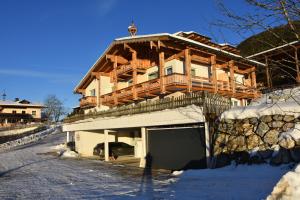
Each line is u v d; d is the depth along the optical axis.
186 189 8.73
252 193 7.41
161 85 18.59
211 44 22.55
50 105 78.12
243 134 10.95
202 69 21.77
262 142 10.34
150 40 18.53
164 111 14.17
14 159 22.52
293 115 9.88
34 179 12.87
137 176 12.53
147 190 9.18
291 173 5.01
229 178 9.62
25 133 46.66
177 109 13.42
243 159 10.66
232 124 11.37
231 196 7.39
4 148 36.22
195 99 12.55
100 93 26.19
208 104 12.27
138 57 22.80
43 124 53.53
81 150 24.77
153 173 13.16
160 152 14.62
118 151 21.62
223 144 11.48
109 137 24.55
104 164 17.86
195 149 12.76
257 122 10.69
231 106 13.62
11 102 63.75
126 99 22.25
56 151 27.95
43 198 8.79
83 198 8.51
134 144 24.28
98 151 23.05
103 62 25.12
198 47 18.80
